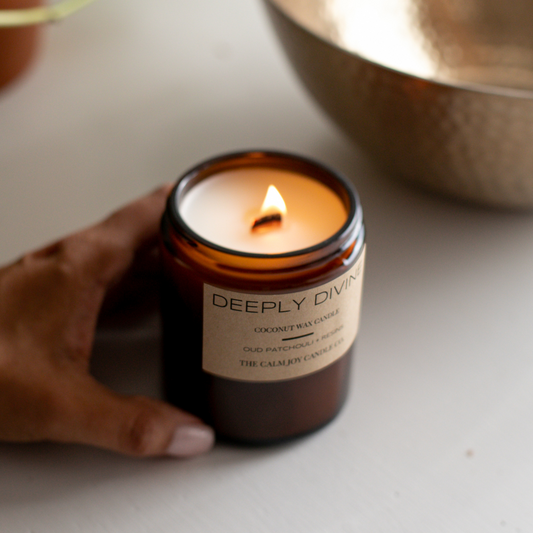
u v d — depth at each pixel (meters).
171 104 0.72
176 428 0.52
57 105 0.71
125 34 0.78
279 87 0.74
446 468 0.54
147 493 0.53
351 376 0.55
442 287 0.61
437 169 0.60
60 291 0.53
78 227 0.63
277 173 0.54
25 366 0.52
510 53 0.72
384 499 0.53
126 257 0.54
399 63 0.72
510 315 0.60
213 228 0.52
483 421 0.55
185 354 0.52
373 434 0.55
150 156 0.68
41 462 0.53
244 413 0.52
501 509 0.52
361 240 0.51
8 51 0.69
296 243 0.51
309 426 0.54
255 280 0.49
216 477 0.53
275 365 0.51
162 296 0.52
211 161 0.53
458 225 0.64
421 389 0.56
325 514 0.52
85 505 0.52
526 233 0.64
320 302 0.50
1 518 0.52
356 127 0.61
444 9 0.72
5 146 0.68
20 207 0.64
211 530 0.51
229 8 0.83
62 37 0.77
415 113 0.57
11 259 0.61
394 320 0.59
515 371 0.57
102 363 0.57
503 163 0.58
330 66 0.59
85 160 0.67
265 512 0.52
